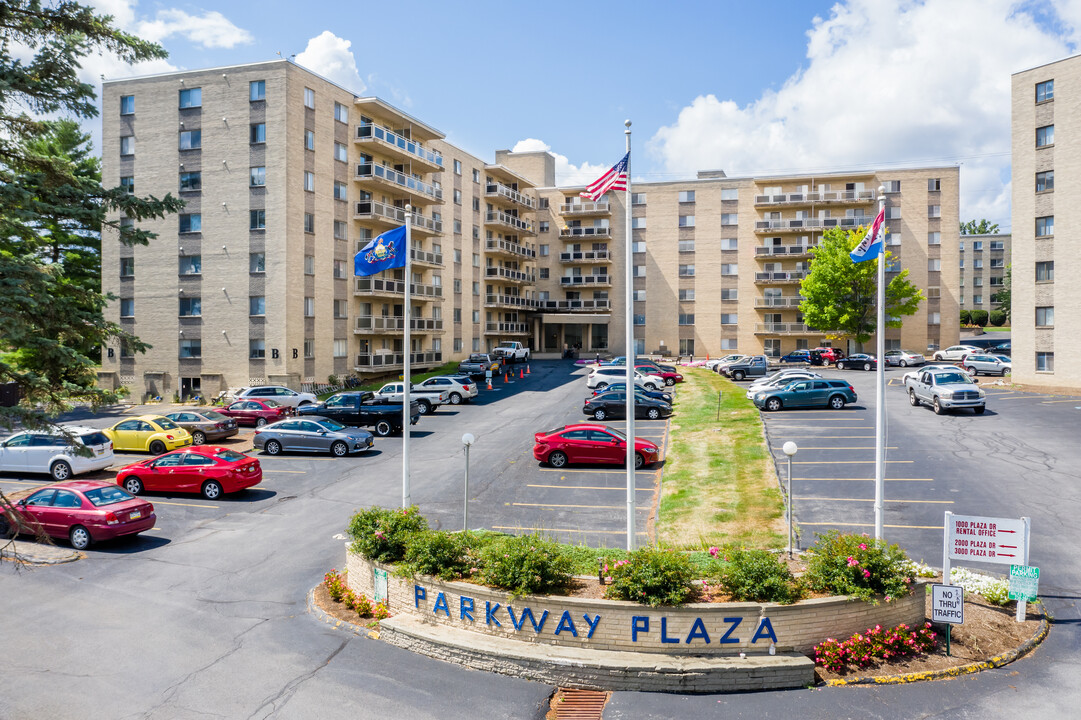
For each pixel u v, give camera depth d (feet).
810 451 77.92
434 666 35.55
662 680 32.55
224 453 71.97
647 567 35.35
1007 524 37.88
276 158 136.26
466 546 41.57
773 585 34.91
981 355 159.33
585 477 72.90
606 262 229.25
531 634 35.86
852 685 32.81
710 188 220.43
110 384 146.00
